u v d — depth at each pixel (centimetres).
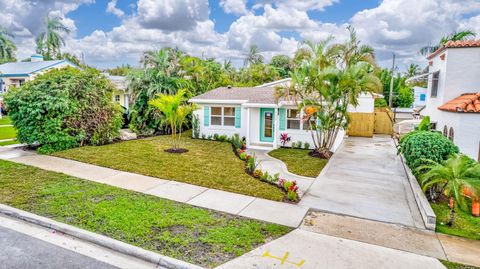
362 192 856
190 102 1733
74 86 1317
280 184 876
